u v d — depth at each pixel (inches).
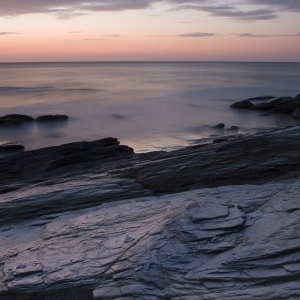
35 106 2758.4
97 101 3036.4
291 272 309.3
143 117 2265.0
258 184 581.6
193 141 1593.3
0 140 1678.2
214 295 306.8
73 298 364.5
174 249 377.1
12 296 382.9
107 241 433.4
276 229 370.3
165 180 637.9
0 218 596.4
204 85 4694.9
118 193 621.3
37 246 466.3
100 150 1093.8
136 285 349.7
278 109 2459.4
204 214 414.9
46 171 948.6
